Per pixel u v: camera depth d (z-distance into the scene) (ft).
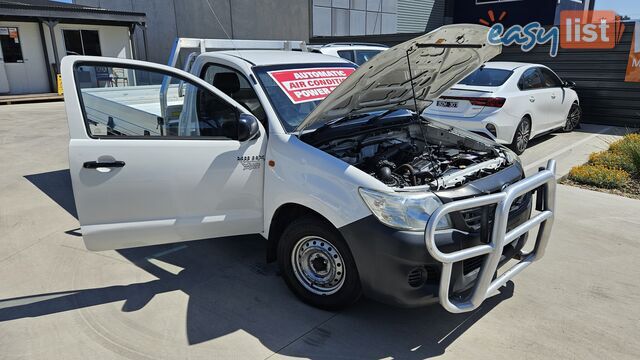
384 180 9.97
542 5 59.93
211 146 10.93
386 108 13.41
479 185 9.87
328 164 9.89
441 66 11.94
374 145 12.25
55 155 26.23
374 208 9.07
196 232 11.25
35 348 9.55
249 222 11.55
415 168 10.84
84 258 13.53
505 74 24.52
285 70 12.75
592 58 34.12
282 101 11.93
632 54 32.37
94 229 10.64
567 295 11.60
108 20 55.01
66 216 16.88
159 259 13.46
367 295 9.74
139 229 10.91
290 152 10.62
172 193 10.89
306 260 10.85
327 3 70.18
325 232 10.02
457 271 9.11
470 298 9.27
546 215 10.36
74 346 9.61
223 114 11.36
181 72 11.38
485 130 22.99
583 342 9.78
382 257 9.04
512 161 11.76
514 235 9.37
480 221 9.50
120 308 10.98
